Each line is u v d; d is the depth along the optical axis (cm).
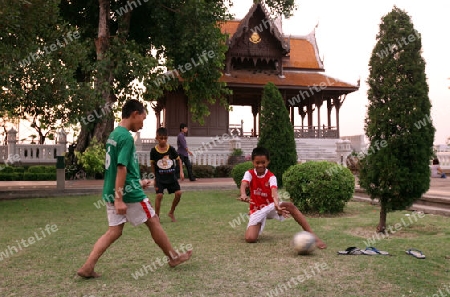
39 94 1030
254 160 566
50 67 1075
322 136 3139
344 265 431
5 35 977
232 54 3066
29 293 351
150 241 568
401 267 421
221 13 1922
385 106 618
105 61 1645
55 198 1127
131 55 1698
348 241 557
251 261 454
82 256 488
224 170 2103
